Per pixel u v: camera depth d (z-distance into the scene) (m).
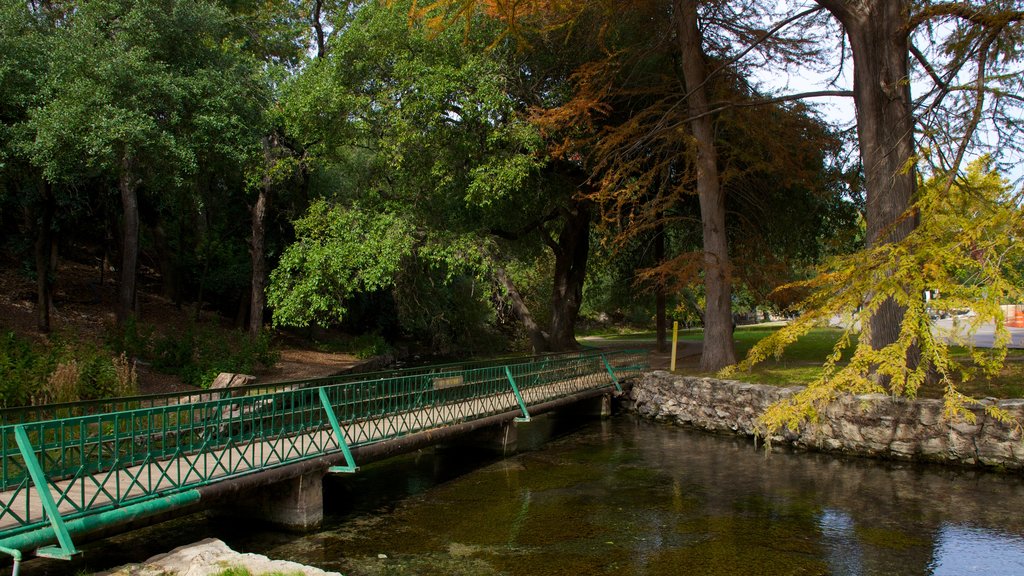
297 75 19.67
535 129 16.05
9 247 21.38
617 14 16.12
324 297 16.23
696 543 7.29
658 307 25.83
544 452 12.41
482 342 33.34
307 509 7.60
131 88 13.12
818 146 17.45
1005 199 8.04
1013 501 8.86
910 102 12.27
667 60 18.55
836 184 19.25
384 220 16.33
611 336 40.75
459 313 31.05
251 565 5.59
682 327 48.75
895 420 11.48
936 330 7.86
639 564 6.64
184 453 6.53
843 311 8.41
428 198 18.06
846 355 21.95
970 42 10.45
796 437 12.72
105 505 5.65
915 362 12.03
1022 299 7.40
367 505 8.73
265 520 7.73
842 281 8.50
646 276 17.94
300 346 26.48
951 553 6.98
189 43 14.95
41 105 13.08
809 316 8.48
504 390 12.83
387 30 16.20
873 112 12.45
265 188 22.03
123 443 8.04
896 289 7.84
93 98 12.31
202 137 14.19
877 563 6.72
